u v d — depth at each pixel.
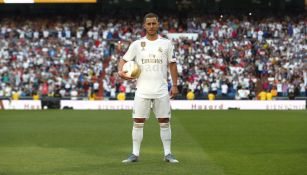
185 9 60.50
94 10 60.66
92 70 52.69
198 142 20.88
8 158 16.27
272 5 60.12
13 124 29.48
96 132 24.97
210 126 28.23
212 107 44.91
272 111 41.34
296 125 28.78
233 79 50.53
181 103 45.09
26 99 47.19
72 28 58.75
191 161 15.65
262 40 56.62
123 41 56.69
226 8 60.31
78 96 49.94
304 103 44.91
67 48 55.88
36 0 48.47
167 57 15.38
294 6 60.12
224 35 57.41
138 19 60.16
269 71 51.94
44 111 41.53
